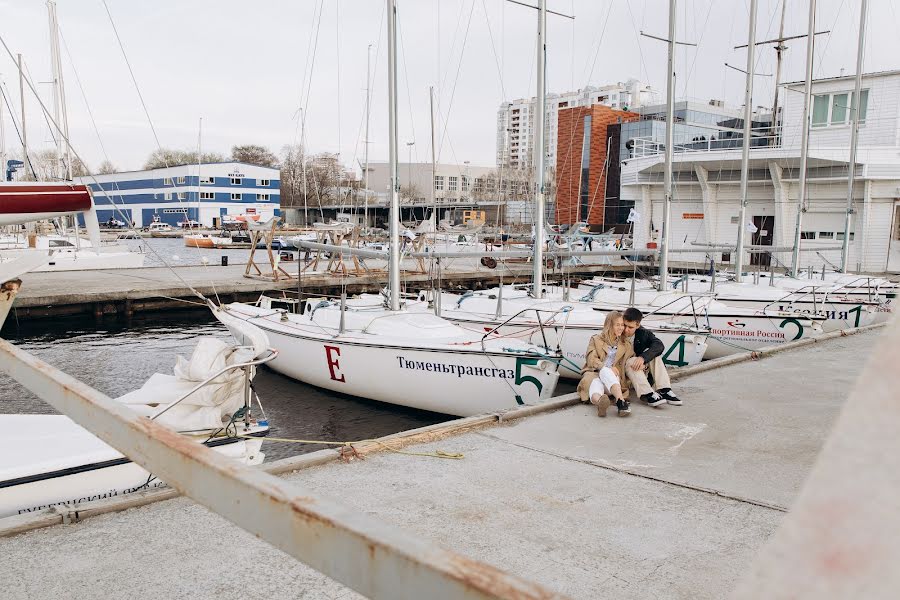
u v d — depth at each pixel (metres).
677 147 37.00
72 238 32.41
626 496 4.73
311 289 22.88
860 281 18.80
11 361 2.06
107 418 1.41
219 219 75.62
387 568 0.76
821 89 29.83
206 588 3.39
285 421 10.03
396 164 10.57
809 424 6.65
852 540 0.33
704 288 16.92
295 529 0.88
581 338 11.73
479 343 9.61
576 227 26.98
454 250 30.02
